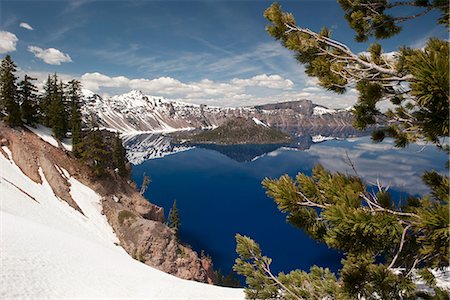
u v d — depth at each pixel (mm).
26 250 29734
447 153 6273
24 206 49625
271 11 6699
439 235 3430
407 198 5133
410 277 5473
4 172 58094
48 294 22875
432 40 3652
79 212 61219
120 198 73438
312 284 6820
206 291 27797
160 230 61531
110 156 81000
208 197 169000
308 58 6773
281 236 116375
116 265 36156
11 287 21938
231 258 99438
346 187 4379
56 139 77812
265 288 7156
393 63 5633
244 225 127312
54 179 64812
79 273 29047
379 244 4191
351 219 3674
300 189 4762
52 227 45969
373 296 5637
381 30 7395
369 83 5547
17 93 73938
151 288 28266
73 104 79688
